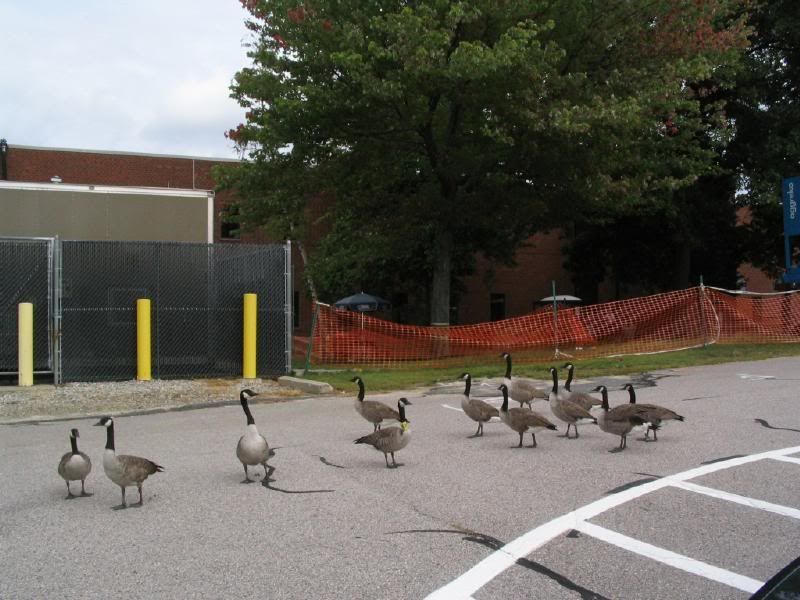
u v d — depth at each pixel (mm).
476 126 20297
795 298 23516
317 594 4719
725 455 8477
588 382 15219
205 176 35750
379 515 6434
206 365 16406
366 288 33062
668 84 19250
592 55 20391
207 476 7973
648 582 4852
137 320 15680
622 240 33312
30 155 32969
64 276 15406
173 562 5336
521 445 9336
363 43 17391
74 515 6586
